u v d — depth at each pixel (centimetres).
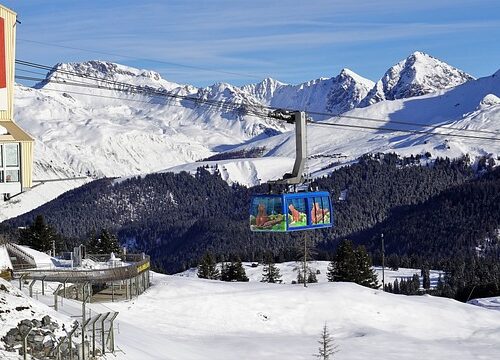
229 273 17225
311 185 6191
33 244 16075
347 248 15888
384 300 10638
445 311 10588
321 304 10294
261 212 6047
